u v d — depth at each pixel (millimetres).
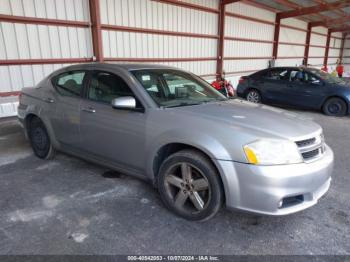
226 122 2445
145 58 9203
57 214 2637
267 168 2154
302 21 19078
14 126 5938
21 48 6535
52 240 2264
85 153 3420
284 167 2180
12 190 3096
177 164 2541
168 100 2945
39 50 6824
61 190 3109
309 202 2338
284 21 16766
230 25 12586
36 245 2199
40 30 6746
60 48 7172
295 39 18781
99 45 7723
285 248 2234
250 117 2617
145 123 2709
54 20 6879
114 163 3137
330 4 13953
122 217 2605
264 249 2219
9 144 4711
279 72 8805
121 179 3395
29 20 6473
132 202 2875
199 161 2381
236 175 2227
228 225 2521
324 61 25078
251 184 2184
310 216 2703
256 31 14555
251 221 2592
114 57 8320
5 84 6508
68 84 3561
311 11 14664
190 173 2494
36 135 4023
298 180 2203
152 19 9086
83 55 7656
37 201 2869
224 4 11594
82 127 3275
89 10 7516
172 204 2643
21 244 2209
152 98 2826
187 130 2453
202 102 3082
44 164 3844
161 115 2654
